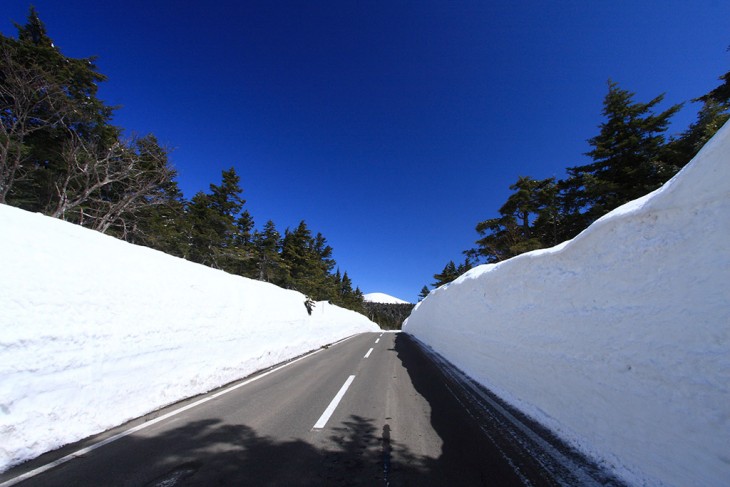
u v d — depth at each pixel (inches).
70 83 536.7
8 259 133.6
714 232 90.4
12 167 438.6
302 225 1416.1
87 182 489.4
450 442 137.2
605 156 588.4
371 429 153.6
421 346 586.6
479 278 304.0
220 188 954.1
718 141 90.4
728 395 80.6
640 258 115.2
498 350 237.5
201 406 188.2
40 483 98.5
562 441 137.4
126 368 170.2
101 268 181.6
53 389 131.4
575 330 145.6
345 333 859.4
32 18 519.2
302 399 206.8
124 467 110.3
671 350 97.5
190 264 295.7
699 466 85.0
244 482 101.9
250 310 342.6
